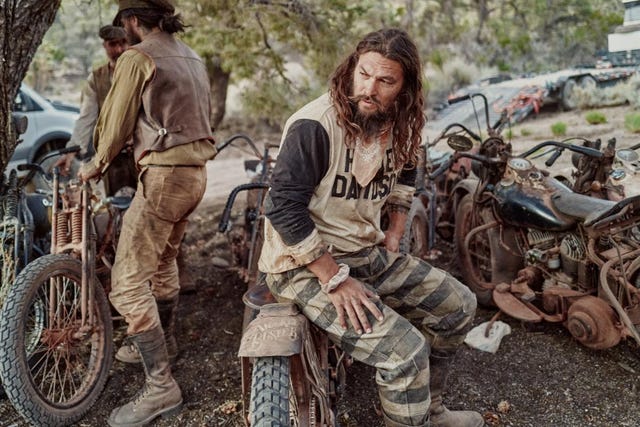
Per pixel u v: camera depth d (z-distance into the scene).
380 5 8.46
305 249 1.88
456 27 14.14
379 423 2.71
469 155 3.53
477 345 3.29
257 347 1.80
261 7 6.68
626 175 3.33
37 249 3.29
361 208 2.06
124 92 2.67
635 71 9.77
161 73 2.71
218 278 4.50
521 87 9.70
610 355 3.18
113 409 2.90
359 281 2.01
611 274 2.89
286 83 8.31
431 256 4.32
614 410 2.75
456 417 2.55
